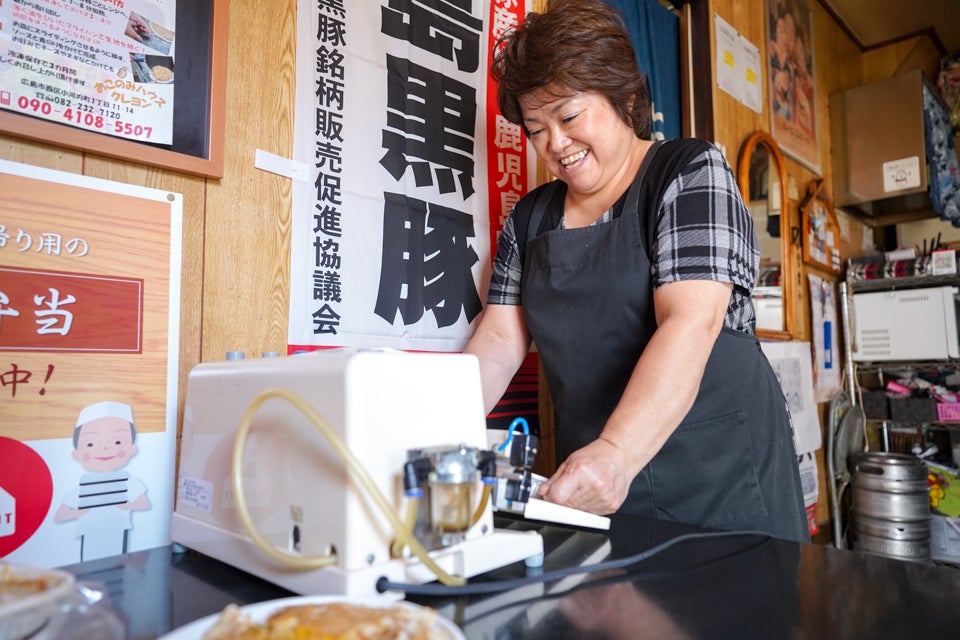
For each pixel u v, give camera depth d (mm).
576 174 1120
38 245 841
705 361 911
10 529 794
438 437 616
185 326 994
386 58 1323
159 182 975
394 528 523
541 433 1649
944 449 3414
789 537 1120
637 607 571
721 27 2424
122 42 937
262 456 636
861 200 3426
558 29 1011
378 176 1293
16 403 811
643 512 1123
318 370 583
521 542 681
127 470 905
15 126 821
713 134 2270
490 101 1560
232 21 1077
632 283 1082
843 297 3373
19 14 844
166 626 535
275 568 606
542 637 502
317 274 1177
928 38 3984
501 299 1319
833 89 3654
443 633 400
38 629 445
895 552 2662
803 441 2662
